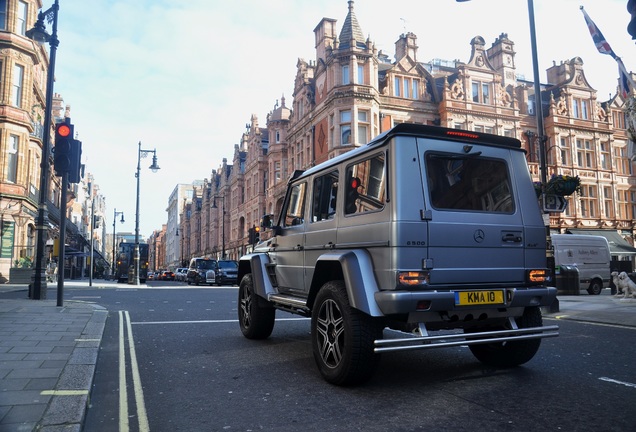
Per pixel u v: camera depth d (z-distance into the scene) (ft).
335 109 97.55
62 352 18.56
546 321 31.76
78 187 197.36
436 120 108.37
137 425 11.63
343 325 14.02
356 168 15.81
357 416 11.93
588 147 125.08
